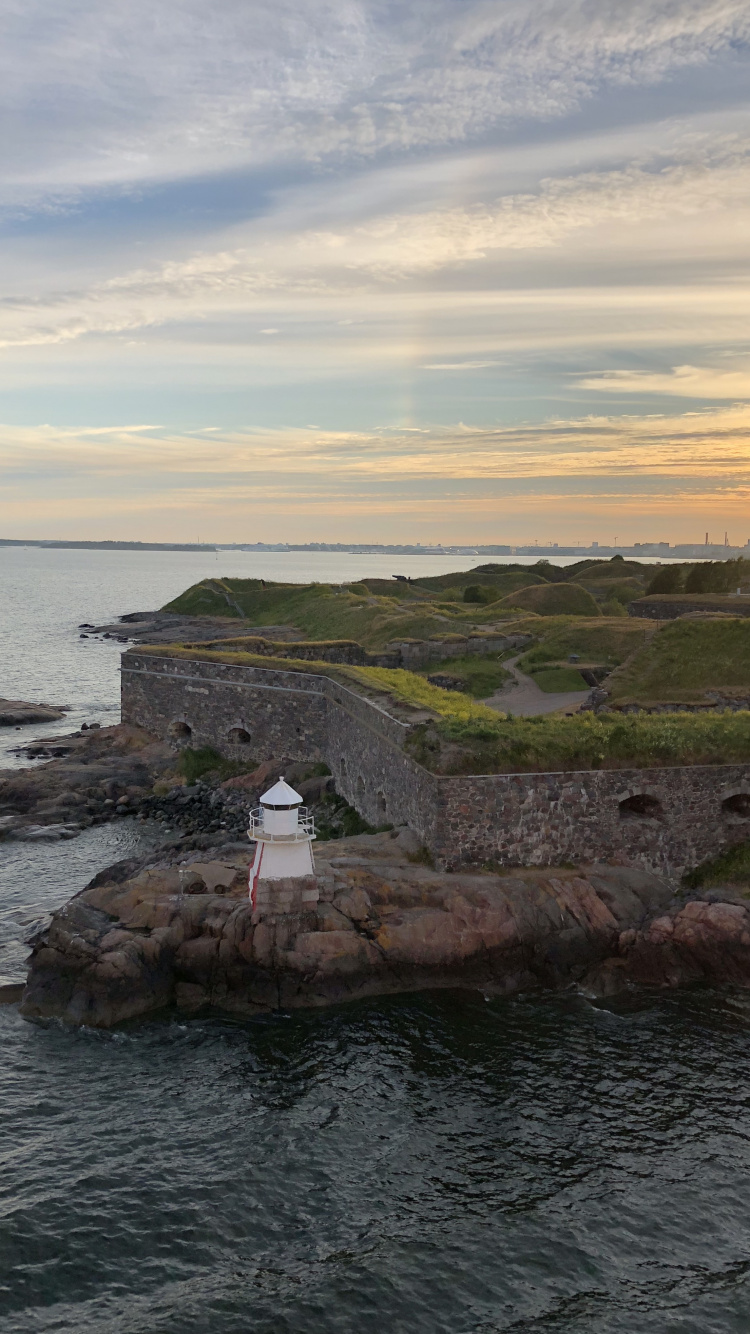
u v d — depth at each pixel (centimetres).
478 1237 1692
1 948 2792
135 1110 2042
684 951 2589
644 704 4116
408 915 2575
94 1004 2370
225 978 2464
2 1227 1695
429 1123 2000
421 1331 1495
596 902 2669
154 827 3988
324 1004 2452
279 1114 2031
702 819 2961
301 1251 1662
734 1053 2262
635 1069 2194
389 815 3281
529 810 2828
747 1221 1738
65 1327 1495
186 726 4969
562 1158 1897
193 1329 1494
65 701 7619
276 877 2547
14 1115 2016
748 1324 1514
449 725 3045
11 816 4034
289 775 4247
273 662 4688
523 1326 1507
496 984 2536
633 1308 1544
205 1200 1781
